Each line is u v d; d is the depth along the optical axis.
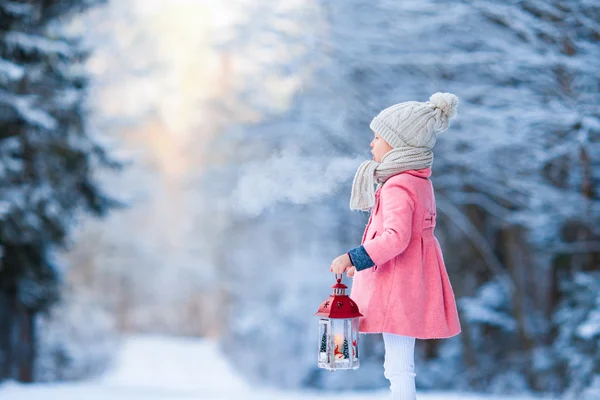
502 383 17.03
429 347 19.73
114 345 36.81
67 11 15.40
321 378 23.66
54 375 22.78
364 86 16.72
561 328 14.52
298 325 26.86
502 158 15.03
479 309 17.73
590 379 12.86
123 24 26.02
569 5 11.79
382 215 4.24
